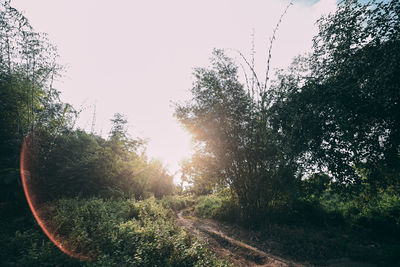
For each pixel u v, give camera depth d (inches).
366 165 264.8
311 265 220.1
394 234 295.1
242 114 385.7
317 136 276.4
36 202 268.5
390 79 215.5
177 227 286.4
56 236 189.0
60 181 316.8
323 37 299.6
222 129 384.2
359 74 250.5
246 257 242.1
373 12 241.6
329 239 290.5
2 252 153.9
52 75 350.0
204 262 177.9
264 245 280.1
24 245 163.8
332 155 267.6
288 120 303.6
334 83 269.3
